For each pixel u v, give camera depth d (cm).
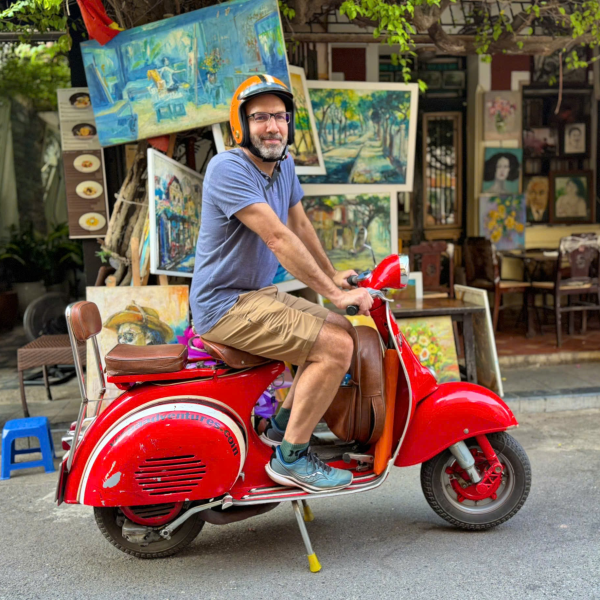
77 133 474
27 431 385
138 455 246
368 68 691
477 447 293
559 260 603
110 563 278
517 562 265
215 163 251
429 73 767
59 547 295
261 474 271
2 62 876
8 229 927
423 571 260
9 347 730
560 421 449
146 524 267
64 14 454
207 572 266
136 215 449
